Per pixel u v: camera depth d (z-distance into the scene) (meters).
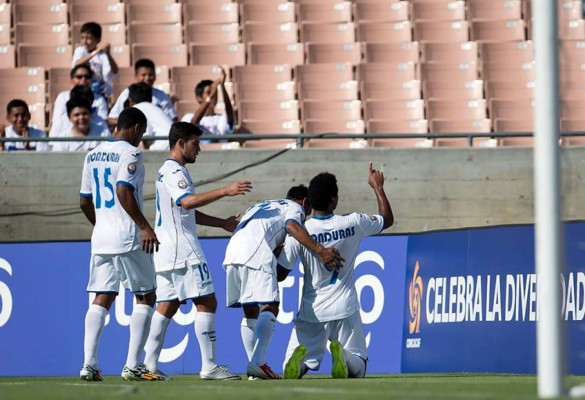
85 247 42.19
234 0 67.12
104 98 52.22
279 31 65.06
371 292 40.88
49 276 42.03
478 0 67.25
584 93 59.81
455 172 48.47
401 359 40.22
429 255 39.97
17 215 47.75
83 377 31.08
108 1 66.88
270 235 32.59
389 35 65.00
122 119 31.38
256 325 32.09
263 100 57.25
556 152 18.73
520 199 48.56
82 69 49.12
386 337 40.44
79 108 48.47
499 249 37.25
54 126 50.41
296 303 41.03
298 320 32.75
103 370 40.94
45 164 47.94
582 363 34.69
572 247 35.28
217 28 65.25
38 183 47.91
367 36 65.00
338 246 32.41
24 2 67.06
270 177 48.09
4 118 58.81
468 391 22.23
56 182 47.97
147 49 63.19
